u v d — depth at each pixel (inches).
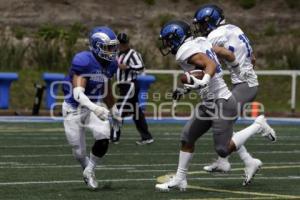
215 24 787.4
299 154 1074.1
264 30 2628.0
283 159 1007.6
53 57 2199.8
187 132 706.2
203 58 676.7
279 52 2429.9
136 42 2437.3
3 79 1800.0
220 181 781.9
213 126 710.5
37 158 963.3
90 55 695.1
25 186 724.7
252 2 2758.4
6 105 1811.0
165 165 917.8
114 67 709.9
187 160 705.0
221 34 780.6
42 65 2180.1
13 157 971.3
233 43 781.9
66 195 671.8
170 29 686.5
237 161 976.9
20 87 2001.7
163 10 2669.8
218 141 717.3
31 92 1998.0
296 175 837.2
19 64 2158.0
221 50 761.0
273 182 776.3
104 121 693.9
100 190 703.7
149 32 2524.6
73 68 691.4
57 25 2504.9
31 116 1718.8
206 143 1219.9
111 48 693.3
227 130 711.7
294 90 1878.7
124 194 681.6
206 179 797.9
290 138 1331.2
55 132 1333.7
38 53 2196.1
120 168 882.8
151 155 1029.2
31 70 2130.9
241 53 785.6
